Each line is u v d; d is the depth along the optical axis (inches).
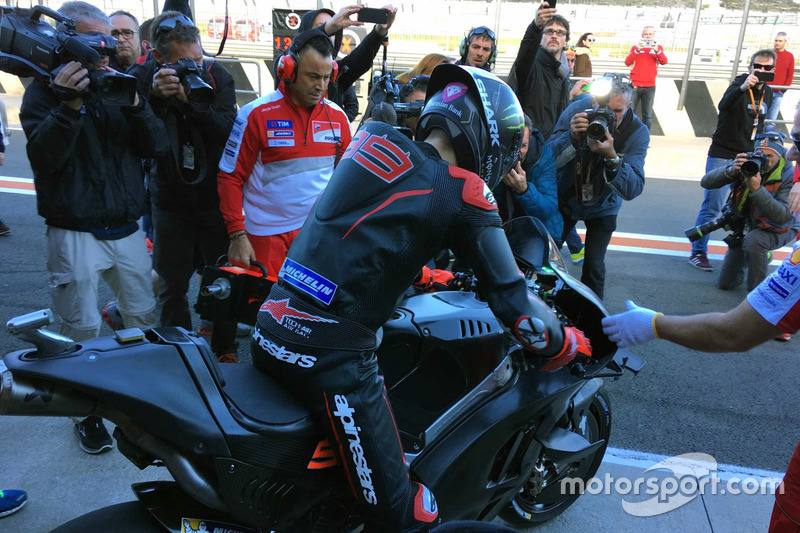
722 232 305.9
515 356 93.2
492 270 66.5
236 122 127.0
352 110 206.4
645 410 149.6
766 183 205.6
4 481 111.7
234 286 99.5
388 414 68.6
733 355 180.7
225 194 128.3
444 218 65.5
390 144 66.9
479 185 66.9
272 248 132.7
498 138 71.2
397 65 507.5
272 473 65.9
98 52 102.1
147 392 58.6
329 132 132.0
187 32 128.4
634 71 446.9
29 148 105.3
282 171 129.1
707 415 148.3
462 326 89.9
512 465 96.1
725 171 207.8
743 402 155.1
